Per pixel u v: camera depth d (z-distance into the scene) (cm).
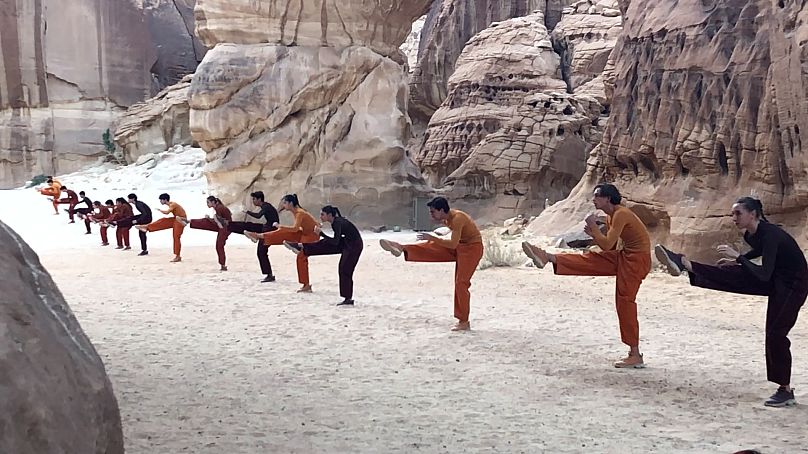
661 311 1160
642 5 1977
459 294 972
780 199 1484
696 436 544
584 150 3281
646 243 764
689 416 599
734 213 638
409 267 1730
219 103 2669
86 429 233
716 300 1270
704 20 1703
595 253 783
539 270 1694
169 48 4997
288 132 2719
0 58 3991
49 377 224
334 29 2803
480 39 3903
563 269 777
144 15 4666
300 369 764
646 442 529
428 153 3775
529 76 3638
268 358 813
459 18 4606
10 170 4056
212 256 1936
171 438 527
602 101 3500
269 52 2705
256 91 2669
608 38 3753
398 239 2447
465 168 3331
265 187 2747
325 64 2755
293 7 2731
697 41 1708
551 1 4353
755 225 634
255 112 2662
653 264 1681
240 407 617
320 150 2797
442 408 619
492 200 3269
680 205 1670
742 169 1567
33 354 224
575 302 1231
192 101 2678
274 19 2722
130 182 3616
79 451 224
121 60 4494
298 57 2725
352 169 2845
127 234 2114
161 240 2392
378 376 736
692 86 1700
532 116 3319
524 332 966
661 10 1880
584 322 1041
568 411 612
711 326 1022
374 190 2870
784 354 625
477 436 541
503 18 4478
